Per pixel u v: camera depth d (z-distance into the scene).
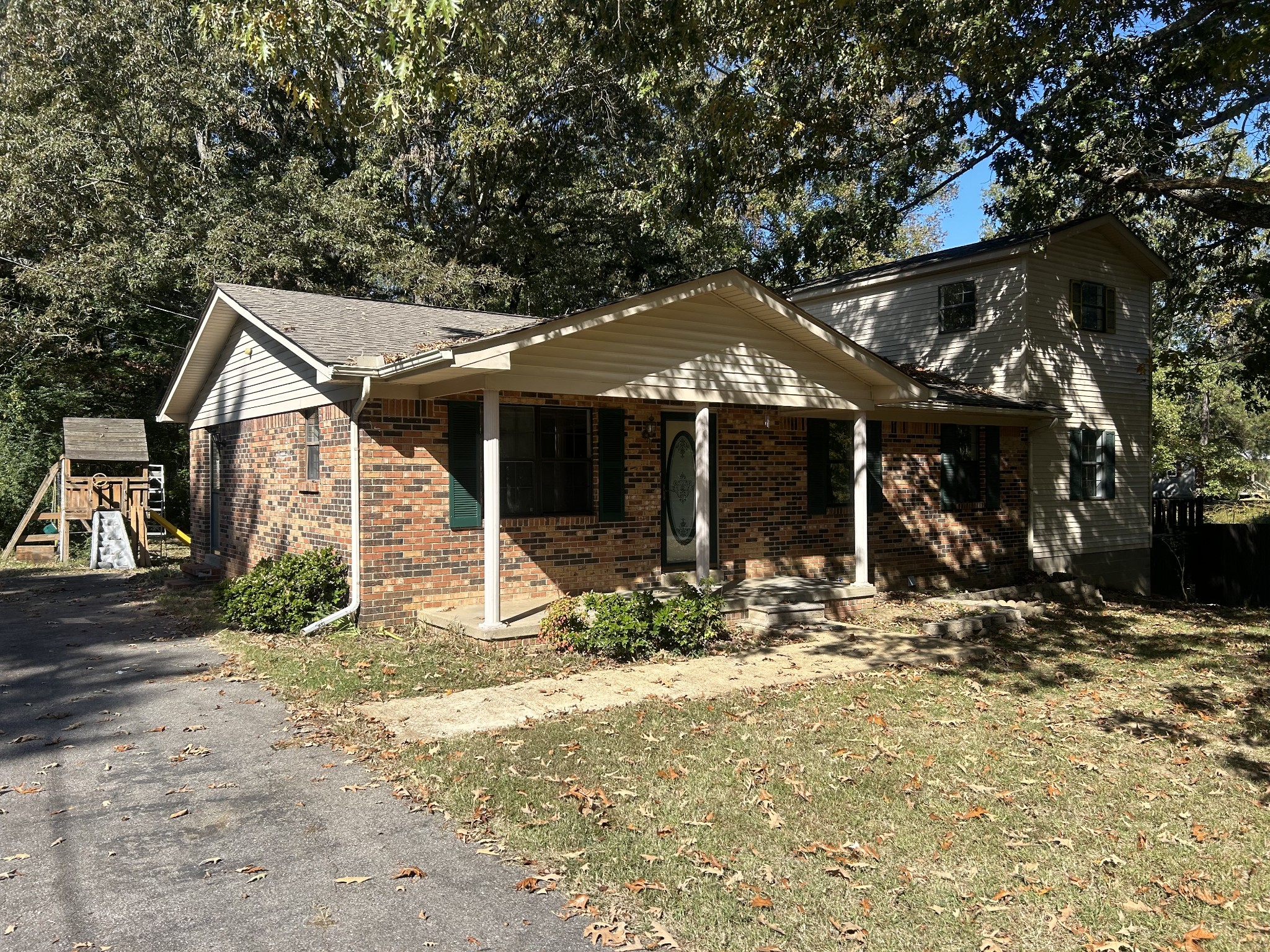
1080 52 13.51
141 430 21.02
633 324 9.93
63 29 19.30
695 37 11.25
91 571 17.80
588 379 9.62
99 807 5.24
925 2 12.02
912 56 13.12
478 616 9.83
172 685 8.02
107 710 7.25
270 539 12.74
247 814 5.14
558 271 26.20
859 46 12.52
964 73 12.83
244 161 25.41
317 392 10.96
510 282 25.12
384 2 7.55
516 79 20.84
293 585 9.96
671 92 17.89
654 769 5.89
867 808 5.31
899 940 3.87
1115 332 18.27
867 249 21.02
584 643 9.09
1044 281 16.72
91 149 20.81
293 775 5.76
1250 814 5.45
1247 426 35.97
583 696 7.64
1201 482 32.00
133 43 20.11
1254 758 6.54
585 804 5.25
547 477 11.31
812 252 20.20
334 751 6.23
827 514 14.08
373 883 4.30
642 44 11.52
